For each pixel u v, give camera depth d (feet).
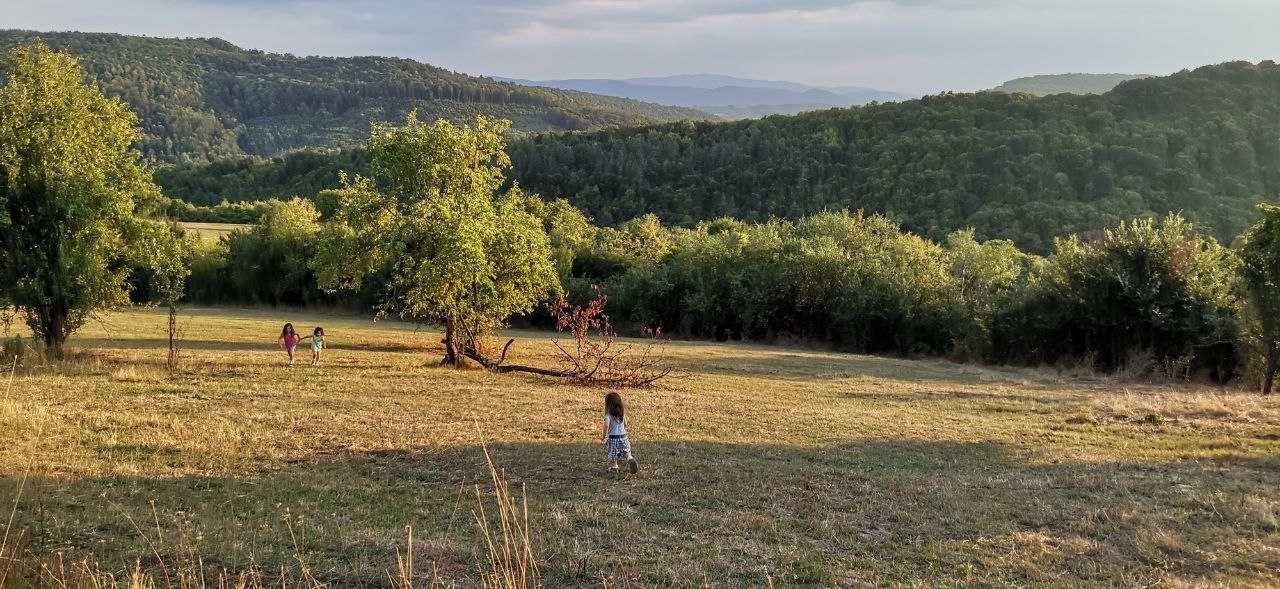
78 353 74.84
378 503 31.17
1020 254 207.31
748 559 26.11
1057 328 129.90
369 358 94.02
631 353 122.31
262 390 59.67
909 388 86.89
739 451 45.29
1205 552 27.91
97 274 72.95
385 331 145.07
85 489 30.14
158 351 87.35
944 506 33.94
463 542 26.37
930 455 46.80
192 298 205.05
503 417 53.67
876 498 35.04
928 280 166.30
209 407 50.83
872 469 41.83
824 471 40.40
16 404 44.21
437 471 37.04
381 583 22.54
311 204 232.73
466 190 94.12
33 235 71.92
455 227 85.40
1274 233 91.81
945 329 157.99
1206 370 114.21
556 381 81.15
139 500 29.37
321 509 29.84
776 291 178.70
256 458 37.73
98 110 79.61
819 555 26.73
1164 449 50.08
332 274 92.99
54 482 30.63
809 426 56.24
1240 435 55.77
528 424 51.29
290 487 32.53
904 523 31.27
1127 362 119.55
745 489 35.76
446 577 22.93
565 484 35.63
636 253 214.28
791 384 87.92
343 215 91.45
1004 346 138.51
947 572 25.66
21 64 75.05
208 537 25.36
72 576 20.61
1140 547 28.35
